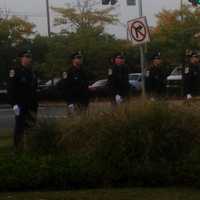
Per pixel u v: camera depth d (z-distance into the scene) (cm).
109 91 2095
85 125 1312
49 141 1387
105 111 1319
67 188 1177
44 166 1191
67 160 1230
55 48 5459
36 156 1309
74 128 1330
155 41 5803
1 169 1177
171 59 5725
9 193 1141
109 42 5559
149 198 1091
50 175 1170
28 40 5834
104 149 1235
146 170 1197
